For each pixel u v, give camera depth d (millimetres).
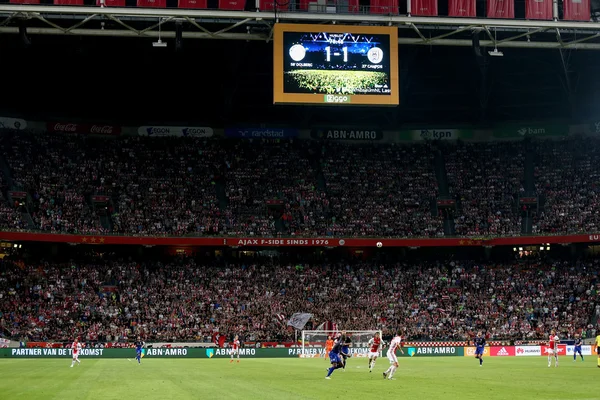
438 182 85938
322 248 81875
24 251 74750
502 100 88812
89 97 83625
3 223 69938
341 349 35656
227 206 80438
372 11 60250
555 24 60750
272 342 66125
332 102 59188
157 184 81312
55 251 75812
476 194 84188
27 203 74125
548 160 86688
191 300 70875
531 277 76625
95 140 84438
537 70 81438
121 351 61594
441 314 71938
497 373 38719
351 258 80938
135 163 83188
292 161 87250
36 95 81875
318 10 60188
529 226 79625
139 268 74500
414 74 81500
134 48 71500
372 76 59750
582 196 81000
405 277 77250
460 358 60688
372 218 80875
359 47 59906
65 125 83750
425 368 44062
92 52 72812
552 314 71688
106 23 62531
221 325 68125
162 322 67688
